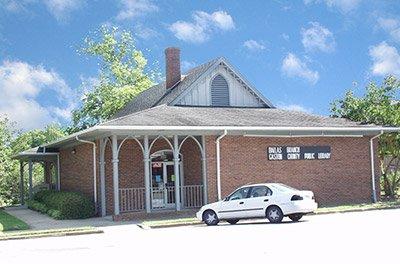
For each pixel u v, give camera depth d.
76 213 24.86
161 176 27.75
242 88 31.98
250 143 26.33
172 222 20.94
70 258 12.74
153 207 27.27
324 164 27.98
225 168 25.66
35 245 15.94
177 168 24.34
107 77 54.59
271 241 14.18
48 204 28.66
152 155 27.50
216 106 31.11
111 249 14.23
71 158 31.30
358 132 28.58
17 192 43.44
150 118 24.92
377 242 13.15
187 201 27.42
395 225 16.95
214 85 31.33
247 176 26.06
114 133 23.19
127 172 26.91
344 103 34.16
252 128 25.38
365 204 26.72
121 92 50.41
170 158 28.08
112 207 26.44
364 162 29.06
